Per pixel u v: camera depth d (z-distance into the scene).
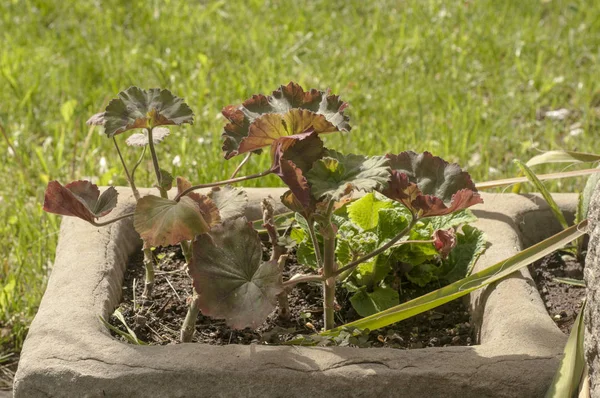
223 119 4.84
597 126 4.92
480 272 2.64
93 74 5.56
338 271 2.47
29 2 6.58
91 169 4.44
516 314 2.55
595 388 2.23
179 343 2.56
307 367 2.32
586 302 2.29
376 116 4.97
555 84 5.33
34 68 5.55
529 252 2.67
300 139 2.29
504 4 6.51
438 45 5.81
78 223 3.09
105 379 2.30
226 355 2.35
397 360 2.34
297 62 5.64
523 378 2.31
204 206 2.53
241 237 2.41
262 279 2.36
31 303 3.56
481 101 5.06
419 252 2.92
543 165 4.36
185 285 3.00
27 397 2.34
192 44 5.95
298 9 6.52
